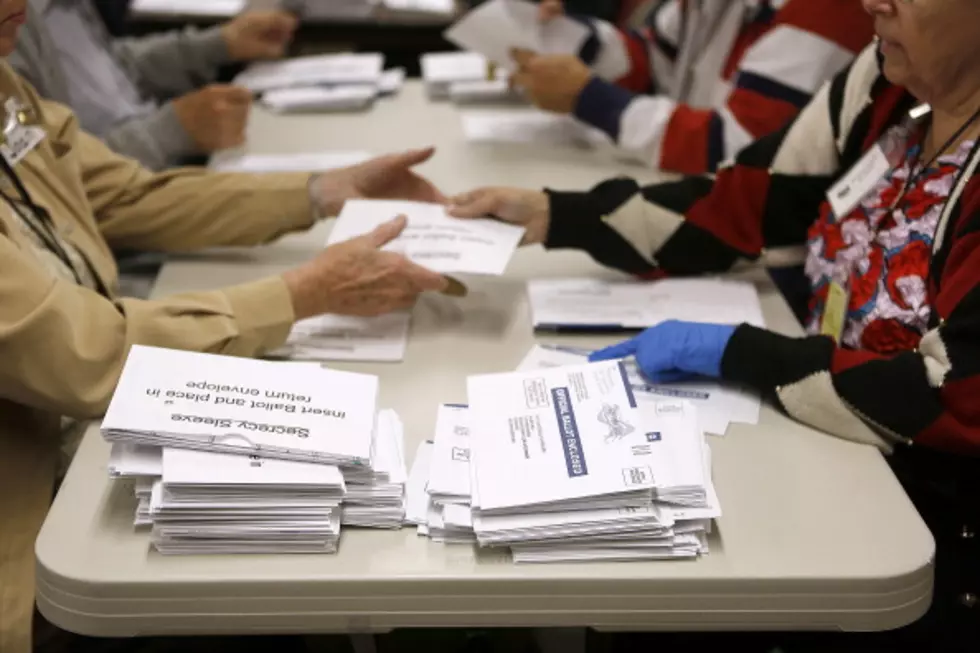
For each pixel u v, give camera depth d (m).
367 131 2.07
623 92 1.91
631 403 1.01
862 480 1.03
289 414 0.96
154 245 1.58
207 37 2.36
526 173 1.85
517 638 1.16
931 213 1.16
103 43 2.23
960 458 1.12
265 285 1.23
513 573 0.89
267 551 0.91
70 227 1.40
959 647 1.17
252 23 2.36
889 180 1.25
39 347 1.04
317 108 2.20
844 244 1.29
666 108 1.85
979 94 1.12
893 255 1.19
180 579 0.88
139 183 1.57
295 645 1.35
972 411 1.02
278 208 1.55
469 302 1.40
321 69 2.36
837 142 1.34
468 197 1.45
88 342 1.08
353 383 1.03
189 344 1.15
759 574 0.89
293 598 0.89
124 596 0.88
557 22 2.09
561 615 0.91
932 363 1.05
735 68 1.92
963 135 1.14
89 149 1.57
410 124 2.12
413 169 1.86
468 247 1.35
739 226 1.42
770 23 1.83
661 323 1.22
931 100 1.16
